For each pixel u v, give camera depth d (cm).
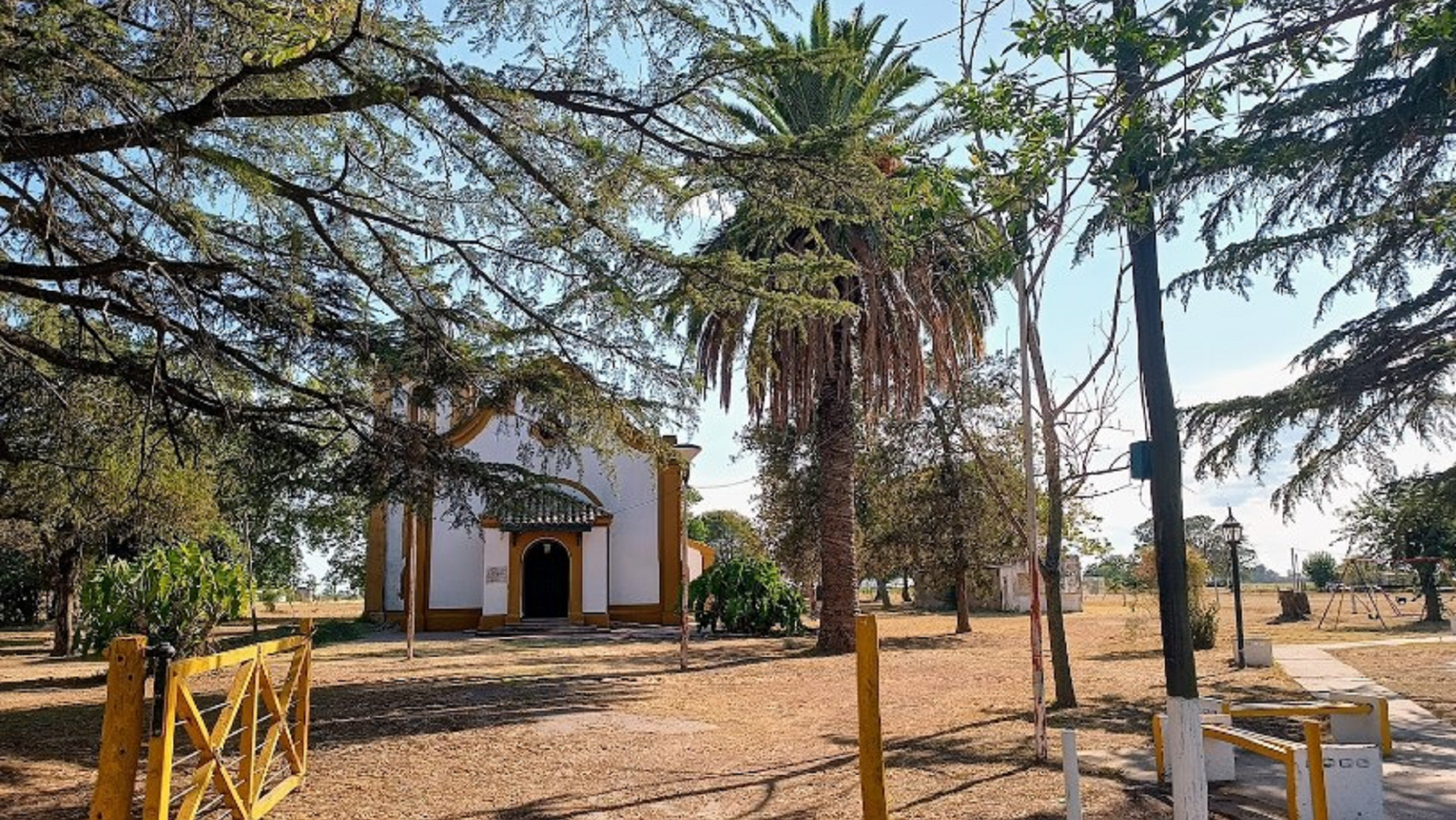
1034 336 1186
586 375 1052
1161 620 578
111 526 2192
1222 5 504
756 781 902
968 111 566
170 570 1723
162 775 544
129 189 877
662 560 3669
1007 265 590
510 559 3550
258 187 816
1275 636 2762
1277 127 972
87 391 1117
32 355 1018
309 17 679
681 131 903
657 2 825
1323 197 1081
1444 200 957
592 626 3516
